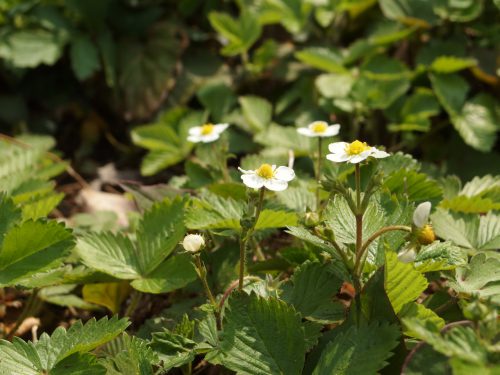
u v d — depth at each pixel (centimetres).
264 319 26
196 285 32
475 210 33
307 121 48
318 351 26
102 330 27
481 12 50
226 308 26
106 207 44
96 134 55
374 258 27
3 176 42
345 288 33
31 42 52
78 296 37
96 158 54
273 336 25
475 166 45
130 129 53
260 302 26
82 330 27
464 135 44
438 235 31
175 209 32
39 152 44
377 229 28
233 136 48
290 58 52
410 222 28
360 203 26
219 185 35
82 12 53
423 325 22
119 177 51
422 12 49
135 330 35
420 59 48
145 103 53
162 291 30
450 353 21
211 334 27
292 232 27
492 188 34
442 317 28
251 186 27
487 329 21
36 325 36
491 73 47
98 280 32
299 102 50
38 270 29
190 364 28
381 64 47
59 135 56
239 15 56
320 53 47
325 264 28
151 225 32
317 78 48
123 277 31
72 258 35
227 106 50
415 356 23
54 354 27
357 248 26
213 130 37
